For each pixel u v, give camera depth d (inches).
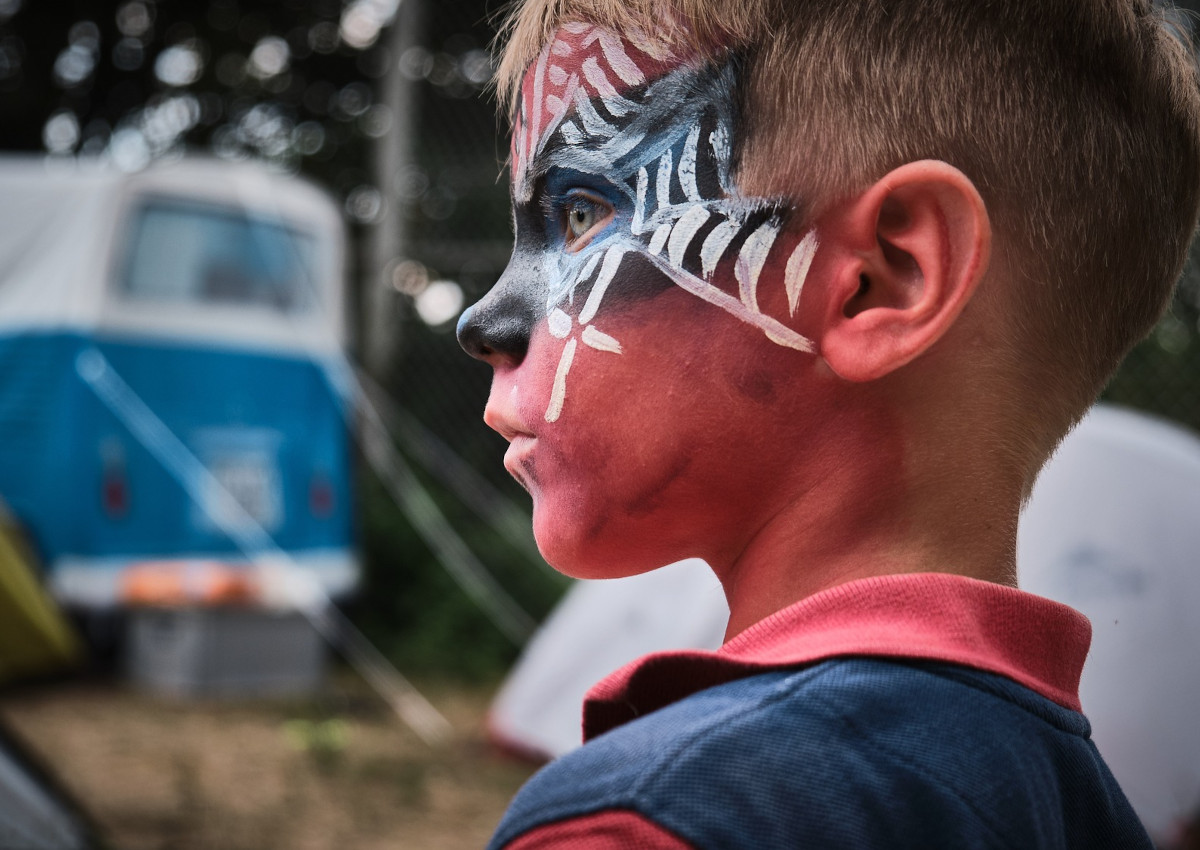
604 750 20.3
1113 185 24.5
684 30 24.2
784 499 23.3
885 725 20.3
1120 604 84.2
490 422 26.6
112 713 169.8
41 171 196.7
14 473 187.6
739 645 22.3
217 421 199.6
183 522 193.9
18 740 87.4
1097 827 23.5
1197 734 80.8
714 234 23.3
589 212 25.0
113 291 189.5
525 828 19.7
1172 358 156.0
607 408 23.8
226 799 136.9
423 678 210.2
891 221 22.5
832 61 23.1
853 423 22.9
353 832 131.4
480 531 232.5
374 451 233.8
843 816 19.1
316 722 172.9
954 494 23.0
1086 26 24.5
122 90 310.7
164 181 195.3
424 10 241.3
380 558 228.7
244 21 303.3
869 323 22.2
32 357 188.4
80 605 182.7
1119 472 88.9
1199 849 79.4
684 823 18.6
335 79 301.0
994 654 22.4
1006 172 23.0
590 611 153.9
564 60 25.3
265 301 208.7
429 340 241.8
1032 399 23.6
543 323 24.9
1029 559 87.4
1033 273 23.3
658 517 23.9
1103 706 82.4
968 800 19.9
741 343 23.0
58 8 305.1
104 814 125.8
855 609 21.9
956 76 23.0
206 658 184.2
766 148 23.3
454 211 241.0
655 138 24.1
